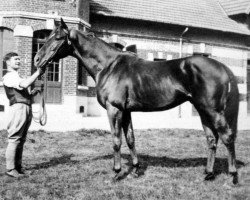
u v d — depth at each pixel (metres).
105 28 19.89
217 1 25.53
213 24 22.67
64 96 17.42
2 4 16.67
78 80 18.41
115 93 6.26
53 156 8.84
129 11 20.41
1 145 10.26
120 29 20.30
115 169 6.47
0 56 17.05
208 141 6.33
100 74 6.56
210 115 5.79
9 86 6.53
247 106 25.00
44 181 6.43
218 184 6.20
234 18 24.30
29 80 6.47
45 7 16.86
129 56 6.51
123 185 6.20
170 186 6.15
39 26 16.80
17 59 6.71
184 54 22.17
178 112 21.81
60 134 12.69
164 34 21.50
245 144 11.55
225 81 5.74
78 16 17.50
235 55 23.94
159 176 6.83
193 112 22.52
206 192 5.81
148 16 20.67
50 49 6.61
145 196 5.64
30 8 16.58
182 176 6.79
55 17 16.92
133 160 6.75
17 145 6.72
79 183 6.33
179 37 21.97
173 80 5.98
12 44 17.09
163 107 6.15
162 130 14.68
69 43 6.69
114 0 20.72
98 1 20.06
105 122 16.23
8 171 6.73
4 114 16.22
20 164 6.95
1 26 16.72
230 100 5.76
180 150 10.03
